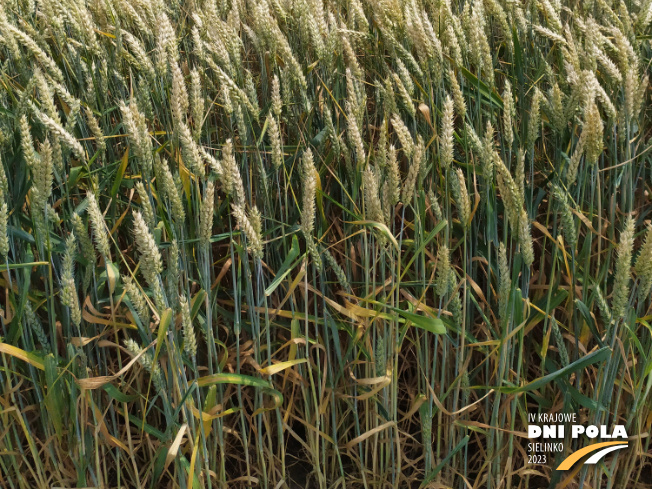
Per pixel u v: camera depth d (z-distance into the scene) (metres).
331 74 3.51
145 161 2.52
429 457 3.00
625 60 3.05
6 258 2.45
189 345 2.39
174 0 4.37
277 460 3.38
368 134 3.70
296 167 3.40
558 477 2.96
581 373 2.93
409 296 2.92
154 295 2.30
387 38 3.33
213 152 3.64
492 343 2.71
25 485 3.01
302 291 3.15
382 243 2.67
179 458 2.72
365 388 3.12
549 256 3.45
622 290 2.42
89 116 2.83
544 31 3.17
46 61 3.13
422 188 3.12
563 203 2.67
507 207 2.64
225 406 3.33
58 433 2.67
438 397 3.28
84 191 3.36
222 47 3.21
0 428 2.98
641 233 3.12
